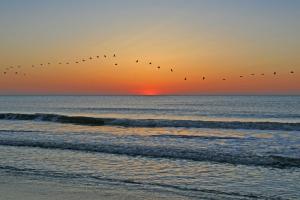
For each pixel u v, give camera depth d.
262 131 28.23
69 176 14.39
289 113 57.47
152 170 15.25
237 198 11.49
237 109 74.25
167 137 24.69
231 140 23.19
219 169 15.28
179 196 11.74
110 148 20.06
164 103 126.12
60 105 107.75
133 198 11.59
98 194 12.00
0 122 37.12
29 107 91.88
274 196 11.65
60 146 21.06
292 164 15.77
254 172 14.71
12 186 13.02
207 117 50.69
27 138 24.42
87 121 35.62
